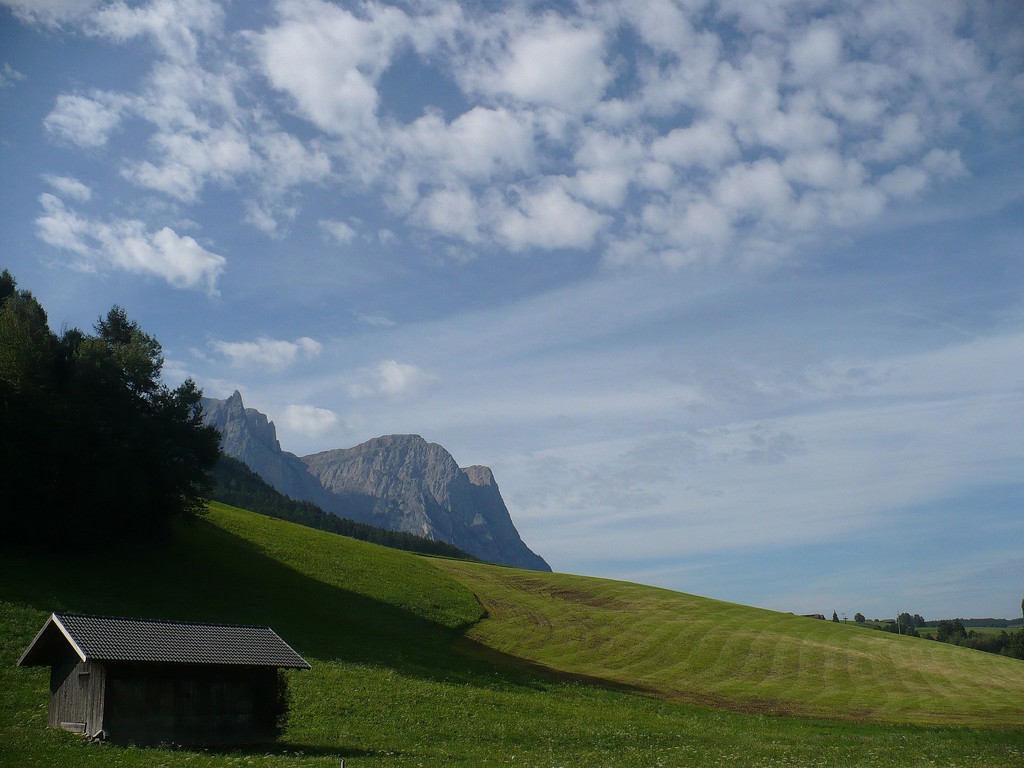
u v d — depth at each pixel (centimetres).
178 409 7681
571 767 3200
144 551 7456
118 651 2986
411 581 9694
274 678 3353
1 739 2894
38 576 5906
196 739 3097
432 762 3095
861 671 8075
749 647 8756
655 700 6106
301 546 9844
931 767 3372
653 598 11425
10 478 6328
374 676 5197
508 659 7219
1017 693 7494
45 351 6981
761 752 3897
